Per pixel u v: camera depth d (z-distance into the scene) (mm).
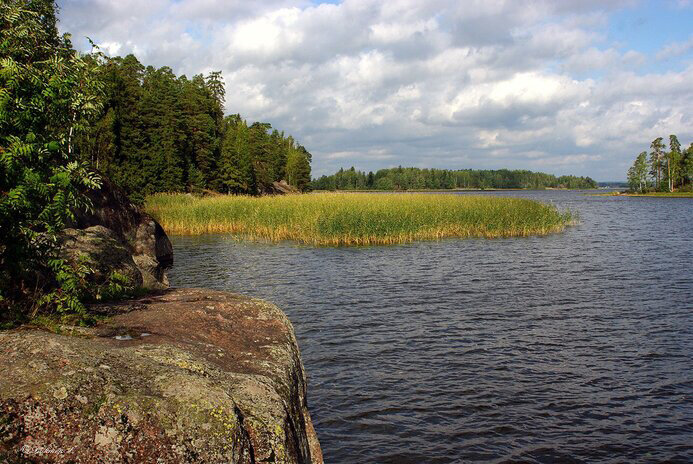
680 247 24625
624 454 5891
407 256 21438
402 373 8273
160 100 60469
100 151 42312
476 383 7867
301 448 3873
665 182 123188
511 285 15477
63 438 2695
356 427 6484
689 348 9531
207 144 68000
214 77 79938
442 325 11086
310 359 8922
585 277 16812
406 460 5746
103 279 6832
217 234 30984
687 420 6691
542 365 8656
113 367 3293
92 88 5598
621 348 9539
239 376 3953
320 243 25656
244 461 3072
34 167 4914
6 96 4605
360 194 47188
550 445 6074
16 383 2865
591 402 7219
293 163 104375
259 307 6035
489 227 29797
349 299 13609
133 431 2838
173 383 3250
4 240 4855
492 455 5859
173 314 5402
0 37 5027
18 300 5090
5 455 2521
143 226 14023
